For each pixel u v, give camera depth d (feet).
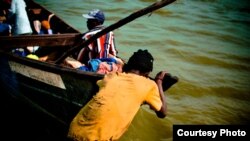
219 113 16.10
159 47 25.02
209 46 26.89
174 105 16.46
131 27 29.50
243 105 17.16
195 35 29.71
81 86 11.66
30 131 13.24
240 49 27.12
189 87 18.60
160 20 33.30
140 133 13.73
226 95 18.19
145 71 10.11
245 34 32.04
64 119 13.26
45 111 13.93
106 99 9.45
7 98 15.67
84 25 28.12
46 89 13.03
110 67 13.01
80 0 37.35
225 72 21.72
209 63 23.12
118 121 9.57
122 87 9.61
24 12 15.78
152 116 15.17
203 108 16.42
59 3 35.14
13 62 13.28
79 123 9.73
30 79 13.29
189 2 43.52
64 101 12.73
